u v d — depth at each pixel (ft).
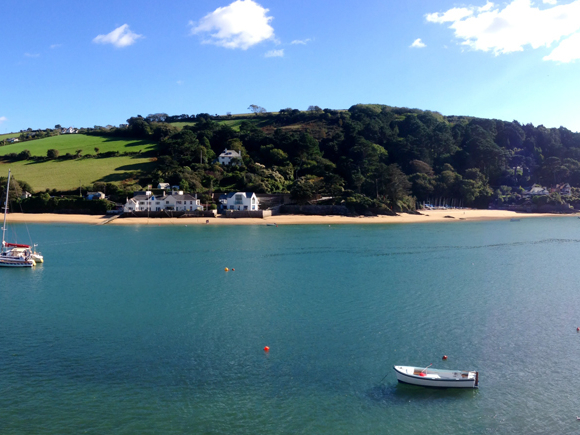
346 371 140.15
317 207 614.34
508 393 129.08
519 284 241.14
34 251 334.65
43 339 163.12
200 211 571.69
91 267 286.25
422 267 285.84
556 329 173.58
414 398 126.52
